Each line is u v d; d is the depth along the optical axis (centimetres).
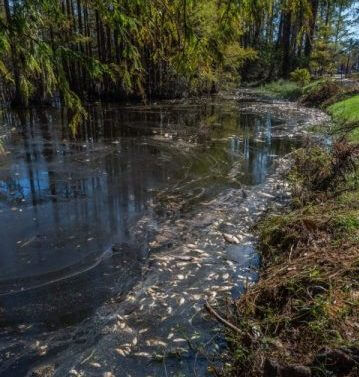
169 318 416
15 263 538
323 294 361
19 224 657
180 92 2389
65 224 657
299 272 407
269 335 350
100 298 457
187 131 1425
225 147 1178
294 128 1430
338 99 1791
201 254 548
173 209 712
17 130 1416
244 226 632
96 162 1023
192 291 463
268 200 740
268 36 3136
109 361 360
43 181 876
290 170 872
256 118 1698
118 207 727
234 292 459
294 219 549
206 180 873
